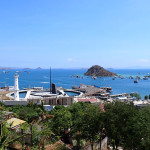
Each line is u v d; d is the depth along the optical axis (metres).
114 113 24.09
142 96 142.38
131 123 22.02
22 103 67.31
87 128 27.16
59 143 30.08
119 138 22.91
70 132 33.50
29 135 28.77
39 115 42.75
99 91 136.25
